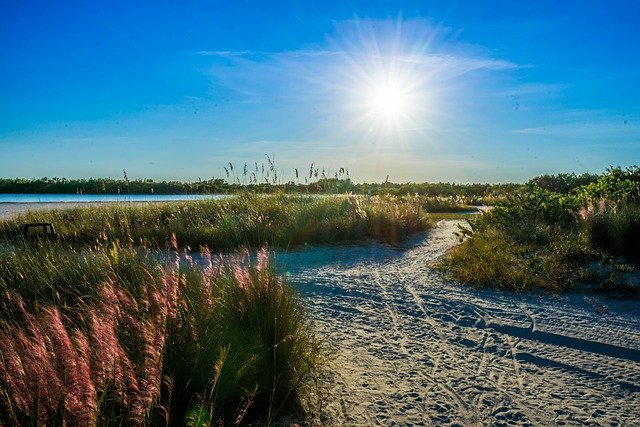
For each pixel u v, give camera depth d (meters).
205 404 3.23
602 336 5.56
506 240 10.97
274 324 4.05
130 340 3.55
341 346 5.16
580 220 10.96
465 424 3.55
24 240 7.97
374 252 11.67
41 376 2.71
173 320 3.71
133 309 3.86
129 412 2.82
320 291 7.69
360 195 17.91
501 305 6.89
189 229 12.74
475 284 8.09
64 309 4.67
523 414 3.73
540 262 8.66
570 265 8.50
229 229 12.33
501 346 5.26
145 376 3.04
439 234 15.27
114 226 12.96
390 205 16.77
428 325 5.98
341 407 3.73
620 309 6.63
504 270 8.44
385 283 8.26
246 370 3.60
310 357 4.48
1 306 4.97
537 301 7.09
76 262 6.37
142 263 5.90
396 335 5.59
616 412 3.80
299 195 17.70
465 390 4.13
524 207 12.50
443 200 28.97
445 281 8.41
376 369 4.54
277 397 3.66
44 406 2.69
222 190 19.28
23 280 5.85
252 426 3.32
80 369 2.76
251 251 11.38
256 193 18.02
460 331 5.77
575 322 6.09
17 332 3.57
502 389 4.17
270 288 4.48
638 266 8.20
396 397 3.95
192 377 3.36
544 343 5.37
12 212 23.23
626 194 11.87
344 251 11.77
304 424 3.43
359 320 6.17
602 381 4.39
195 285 4.91
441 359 4.85
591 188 13.87
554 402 3.95
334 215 14.38
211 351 3.61
